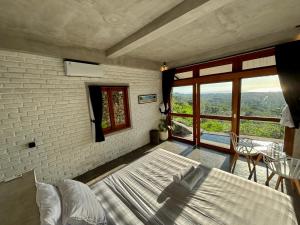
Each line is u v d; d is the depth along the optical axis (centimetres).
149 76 435
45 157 248
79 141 291
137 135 414
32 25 188
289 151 275
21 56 217
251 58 297
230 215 126
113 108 359
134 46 250
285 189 222
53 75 250
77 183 152
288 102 255
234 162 292
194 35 248
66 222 108
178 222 123
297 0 159
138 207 141
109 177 189
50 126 251
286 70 249
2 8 150
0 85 201
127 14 175
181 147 407
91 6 156
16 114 216
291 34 234
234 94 331
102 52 303
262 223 116
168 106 468
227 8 172
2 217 106
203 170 195
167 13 174
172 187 163
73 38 236
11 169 215
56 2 146
